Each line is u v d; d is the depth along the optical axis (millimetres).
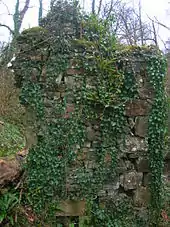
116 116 4887
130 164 4988
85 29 5004
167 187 5797
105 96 4816
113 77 4879
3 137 8000
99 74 4859
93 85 4859
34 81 4828
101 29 4980
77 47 4863
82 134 4828
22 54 4836
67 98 4828
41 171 4766
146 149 5000
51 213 4707
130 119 4973
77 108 4824
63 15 4977
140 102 4977
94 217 4785
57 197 4762
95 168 4863
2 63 11250
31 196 4723
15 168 4715
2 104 9867
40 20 5203
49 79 4805
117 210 4863
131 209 4910
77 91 4844
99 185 4848
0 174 4508
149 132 4988
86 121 4859
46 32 4844
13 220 4445
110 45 4938
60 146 4801
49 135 4785
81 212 4773
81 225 4742
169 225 5000
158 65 4996
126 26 11812
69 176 4785
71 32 4910
